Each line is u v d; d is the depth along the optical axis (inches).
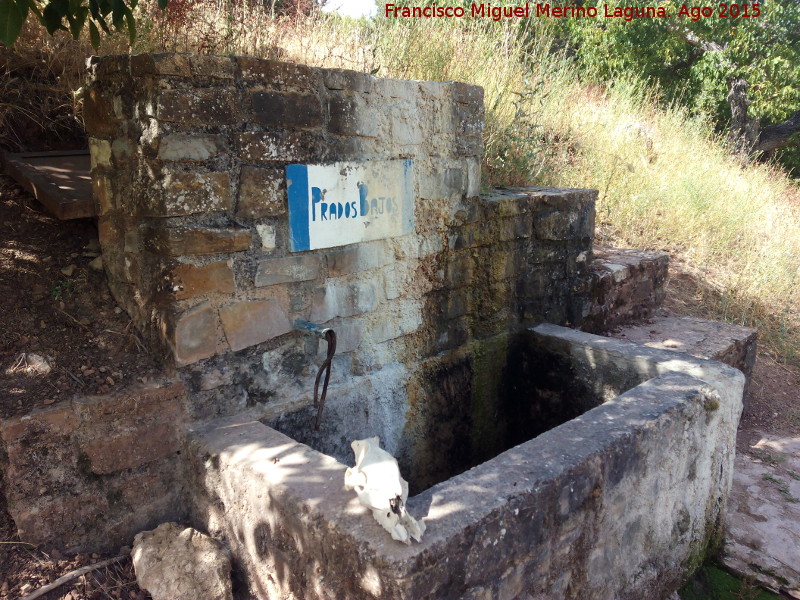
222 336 97.3
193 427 96.2
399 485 71.9
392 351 126.3
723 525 125.6
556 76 286.0
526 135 209.2
